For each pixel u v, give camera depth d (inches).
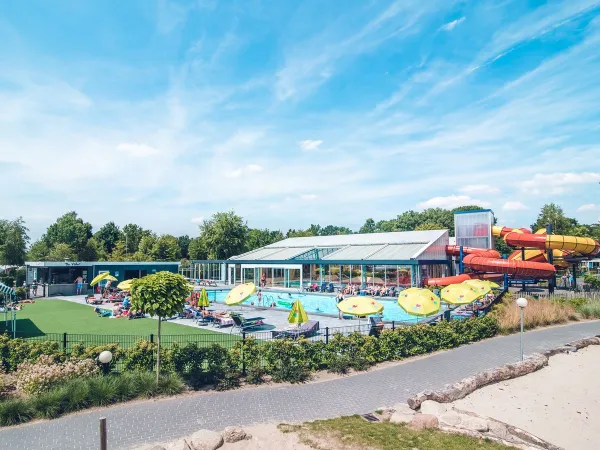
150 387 499.2
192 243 3078.2
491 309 981.8
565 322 996.6
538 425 445.4
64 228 3026.6
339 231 5521.7
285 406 469.1
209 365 555.5
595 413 476.1
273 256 1894.7
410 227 3772.1
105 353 439.5
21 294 1509.6
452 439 378.3
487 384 563.2
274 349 584.4
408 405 466.0
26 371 516.1
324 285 1647.4
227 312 1101.7
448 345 740.7
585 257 1525.6
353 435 383.9
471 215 1792.6
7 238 2052.2
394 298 1353.3
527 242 1517.0
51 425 418.6
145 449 365.4
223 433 379.6
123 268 1819.6
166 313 507.5
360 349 636.7
